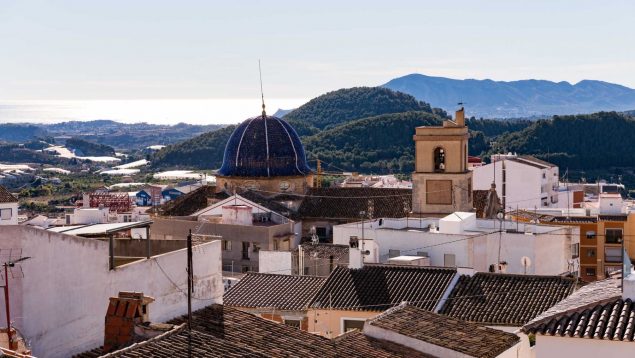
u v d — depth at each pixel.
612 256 117.62
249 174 107.88
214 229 95.62
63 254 31.59
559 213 126.62
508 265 73.25
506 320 48.41
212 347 29.67
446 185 95.44
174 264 36.00
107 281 33.12
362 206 103.38
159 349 28.44
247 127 110.31
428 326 40.38
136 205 162.00
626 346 29.86
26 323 30.22
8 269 29.97
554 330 30.67
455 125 96.62
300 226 102.62
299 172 108.62
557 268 77.75
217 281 38.66
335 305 51.34
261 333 35.44
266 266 70.00
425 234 71.75
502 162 154.12
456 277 52.44
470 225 76.06
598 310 31.16
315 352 34.56
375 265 54.97
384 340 38.91
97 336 32.78
